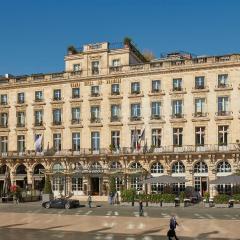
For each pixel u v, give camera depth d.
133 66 81.31
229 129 74.50
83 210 59.25
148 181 69.69
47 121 86.88
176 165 77.19
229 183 63.19
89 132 83.44
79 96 84.75
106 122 82.31
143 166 78.69
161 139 78.62
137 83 81.06
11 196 75.75
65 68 87.44
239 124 73.94
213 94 75.88
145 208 61.06
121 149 80.50
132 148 79.69
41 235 36.03
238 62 74.44
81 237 34.88
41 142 84.25
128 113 81.06
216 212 54.50
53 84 87.06
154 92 79.44
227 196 62.44
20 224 43.84
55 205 62.53
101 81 83.38
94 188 82.50
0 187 89.12
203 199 70.69
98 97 83.19
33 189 82.88
